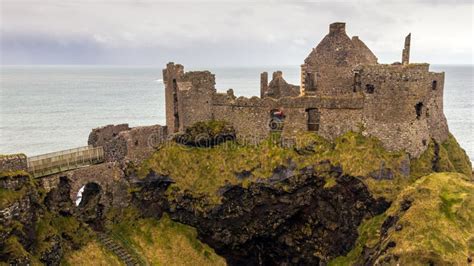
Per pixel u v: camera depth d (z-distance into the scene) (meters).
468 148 124.56
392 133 57.19
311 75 67.00
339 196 56.41
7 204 40.94
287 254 62.84
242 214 58.88
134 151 59.53
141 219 58.88
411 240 41.56
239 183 58.03
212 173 58.66
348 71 63.47
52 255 45.06
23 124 167.00
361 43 70.19
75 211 52.59
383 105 57.22
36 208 45.44
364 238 52.19
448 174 49.69
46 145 132.75
